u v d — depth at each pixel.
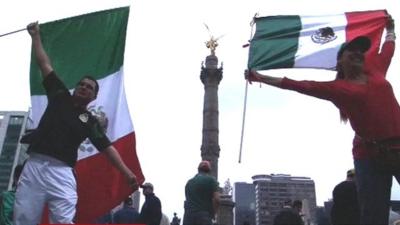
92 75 8.00
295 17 8.52
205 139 52.44
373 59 5.35
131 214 12.90
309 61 8.12
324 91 4.88
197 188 10.34
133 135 7.87
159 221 12.82
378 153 4.60
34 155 5.49
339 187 8.70
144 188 13.13
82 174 7.52
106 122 7.83
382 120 4.71
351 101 4.82
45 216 6.20
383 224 4.54
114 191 7.49
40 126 5.63
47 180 5.38
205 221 9.94
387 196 4.61
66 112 5.71
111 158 5.89
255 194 103.62
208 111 53.97
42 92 7.70
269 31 8.36
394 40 5.72
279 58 8.16
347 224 8.27
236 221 93.00
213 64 56.16
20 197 5.38
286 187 110.06
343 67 5.10
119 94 7.98
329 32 8.29
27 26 6.22
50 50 7.97
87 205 7.42
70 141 5.61
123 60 8.12
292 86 4.94
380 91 4.85
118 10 8.30
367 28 8.22
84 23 8.20
